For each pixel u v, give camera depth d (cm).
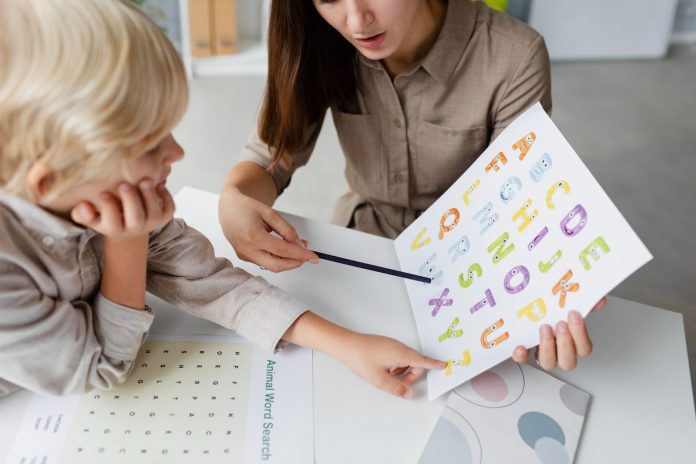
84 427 69
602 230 68
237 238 93
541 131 81
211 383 75
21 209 64
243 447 68
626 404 74
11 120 54
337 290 90
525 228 78
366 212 135
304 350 79
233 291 82
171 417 70
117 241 68
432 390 74
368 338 77
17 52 53
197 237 84
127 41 55
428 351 80
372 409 73
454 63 108
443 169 121
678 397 75
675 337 83
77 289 72
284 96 107
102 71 54
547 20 300
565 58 309
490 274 80
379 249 99
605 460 68
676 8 313
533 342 70
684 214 219
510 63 108
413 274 91
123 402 72
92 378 70
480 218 86
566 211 73
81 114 53
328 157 245
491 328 75
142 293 73
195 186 223
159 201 65
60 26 54
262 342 79
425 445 68
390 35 96
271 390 74
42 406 71
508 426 70
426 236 94
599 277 66
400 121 116
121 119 55
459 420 70
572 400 73
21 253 65
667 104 279
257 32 303
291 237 94
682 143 254
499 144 87
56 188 58
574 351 68
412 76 110
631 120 267
